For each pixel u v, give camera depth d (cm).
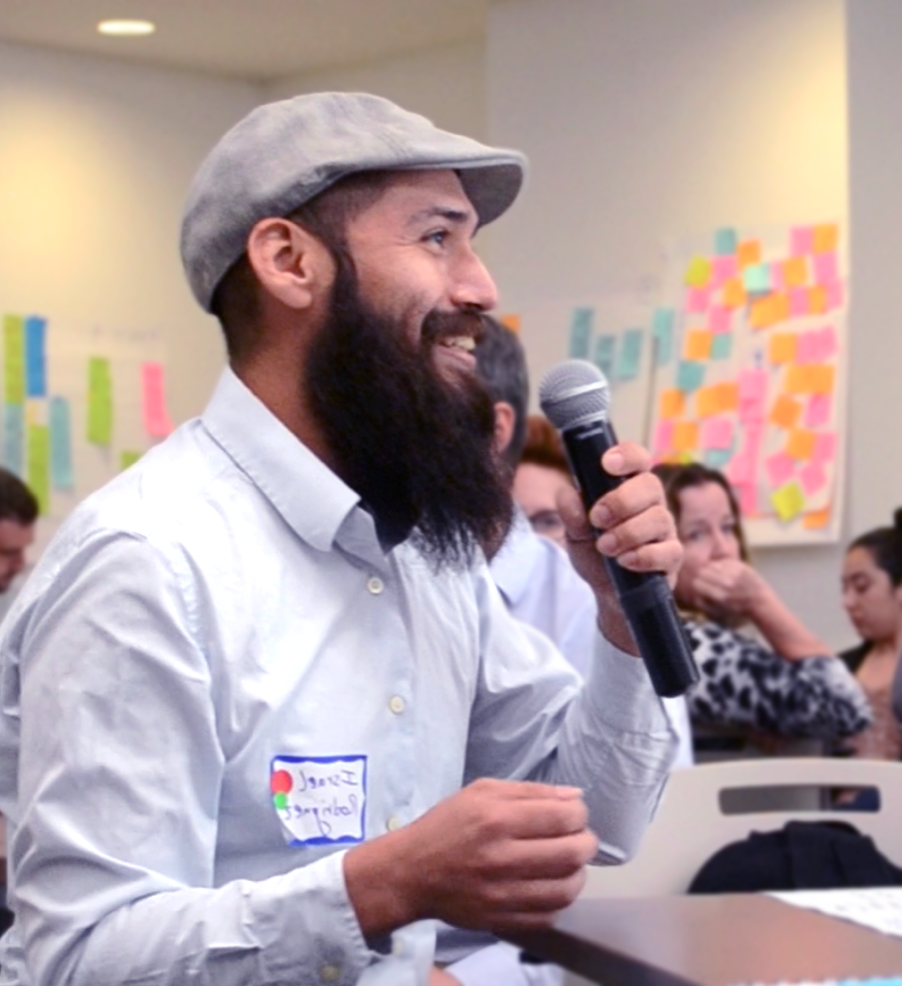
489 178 154
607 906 194
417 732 143
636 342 456
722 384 435
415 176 142
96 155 542
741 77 434
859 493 412
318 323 141
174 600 126
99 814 119
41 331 528
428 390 139
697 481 361
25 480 523
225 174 143
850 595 384
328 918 114
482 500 143
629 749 150
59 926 118
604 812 152
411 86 545
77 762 120
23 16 493
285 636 133
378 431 139
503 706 156
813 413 416
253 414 140
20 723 130
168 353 555
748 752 347
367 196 141
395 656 140
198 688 124
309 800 131
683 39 448
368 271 140
